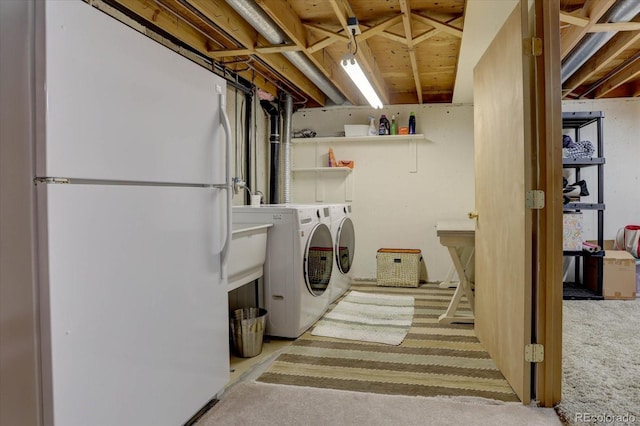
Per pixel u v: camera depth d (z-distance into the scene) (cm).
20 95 122
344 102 545
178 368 178
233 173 419
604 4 254
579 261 487
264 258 316
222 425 196
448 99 529
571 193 434
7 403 128
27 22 121
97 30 136
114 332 144
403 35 342
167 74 170
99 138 137
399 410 209
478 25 278
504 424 194
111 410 143
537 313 212
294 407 213
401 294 456
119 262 146
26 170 122
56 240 124
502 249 246
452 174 519
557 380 211
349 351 292
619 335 312
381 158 536
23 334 125
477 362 269
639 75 432
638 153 481
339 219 431
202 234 196
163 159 168
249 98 444
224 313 216
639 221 482
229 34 302
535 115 209
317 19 318
